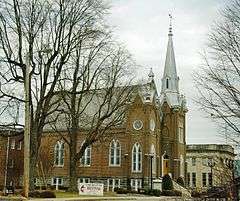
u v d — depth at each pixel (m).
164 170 79.44
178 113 82.00
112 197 41.19
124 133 75.38
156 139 77.00
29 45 37.81
